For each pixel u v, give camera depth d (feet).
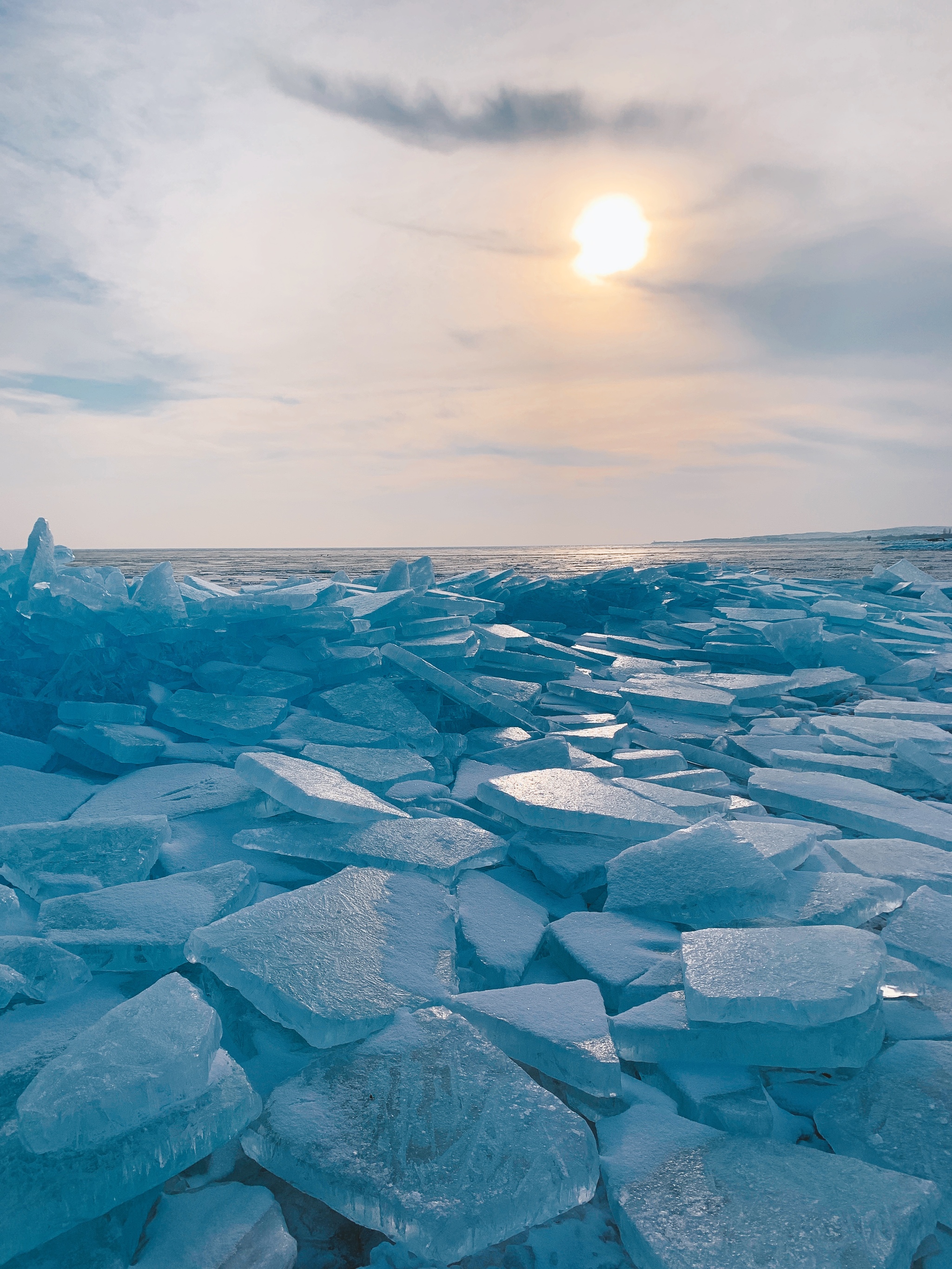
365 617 17.84
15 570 14.92
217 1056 4.90
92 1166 4.03
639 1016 5.60
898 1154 4.62
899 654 23.04
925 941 6.68
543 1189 4.21
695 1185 4.34
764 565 101.14
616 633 24.91
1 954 5.76
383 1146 4.44
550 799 9.35
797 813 10.75
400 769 11.08
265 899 7.39
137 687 14.02
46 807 9.62
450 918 7.18
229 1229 4.17
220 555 346.54
